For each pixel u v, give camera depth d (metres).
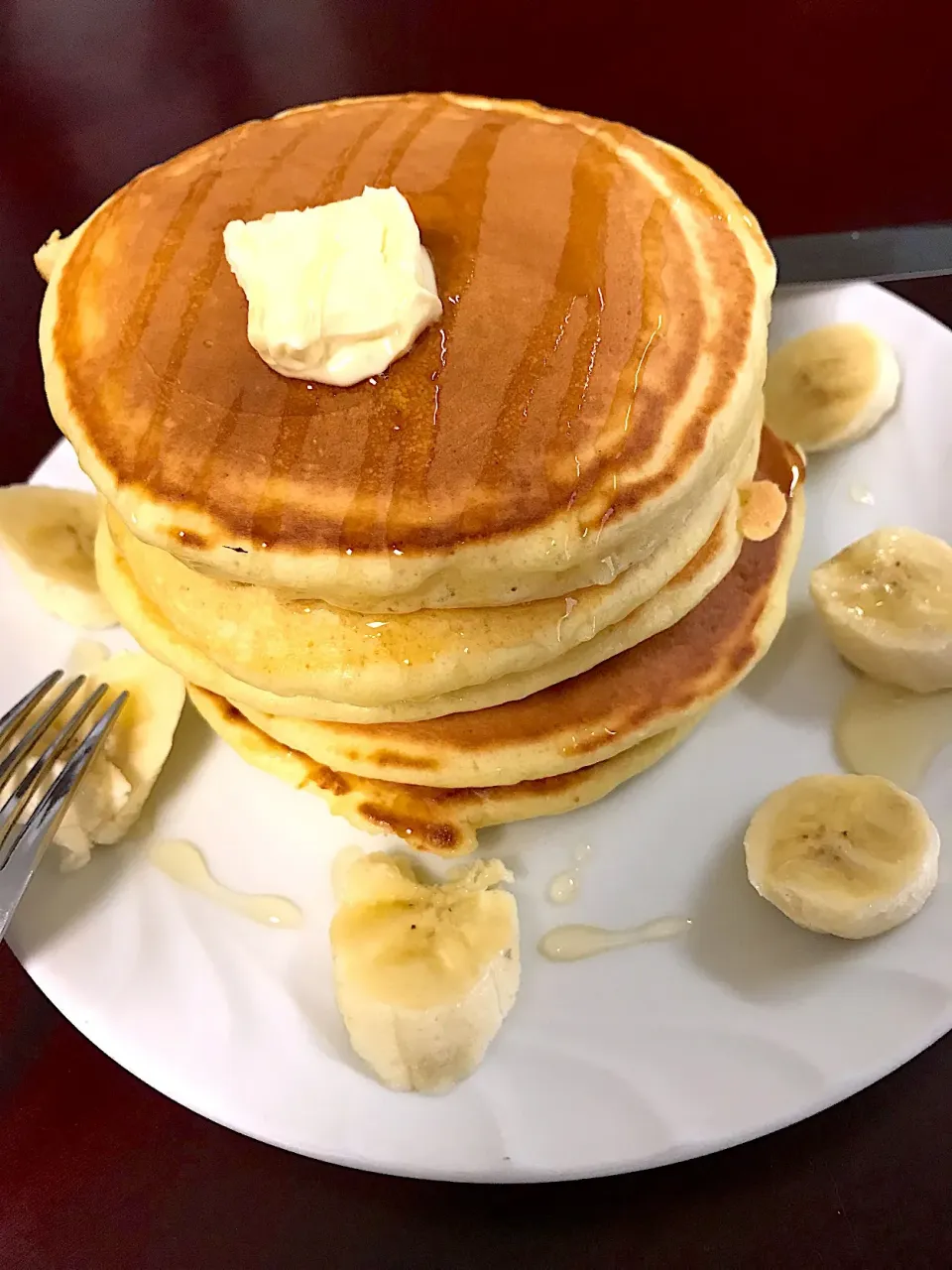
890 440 0.24
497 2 0.41
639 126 0.36
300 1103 0.16
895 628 0.20
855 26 0.38
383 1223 0.17
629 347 0.16
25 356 0.32
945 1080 0.18
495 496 0.15
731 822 0.19
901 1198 0.17
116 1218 0.18
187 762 0.21
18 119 0.40
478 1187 0.17
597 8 0.40
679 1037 0.17
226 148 0.20
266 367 0.16
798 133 0.35
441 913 0.18
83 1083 0.19
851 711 0.20
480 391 0.16
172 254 0.17
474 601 0.16
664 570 0.17
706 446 0.16
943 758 0.19
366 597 0.16
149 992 0.18
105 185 0.37
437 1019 0.16
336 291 0.15
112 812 0.19
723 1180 0.17
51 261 0.20
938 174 0.33
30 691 0.22
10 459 0.29
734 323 0.17
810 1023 0.17
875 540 0.21
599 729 0.19
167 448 0.16
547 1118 0.16
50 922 0.19
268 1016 0.18
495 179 0.18
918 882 0.17
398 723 0.19
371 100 0.21
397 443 0.15
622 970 0.18
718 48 0.38
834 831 0.18
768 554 0.21
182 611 0.17
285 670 0.17
